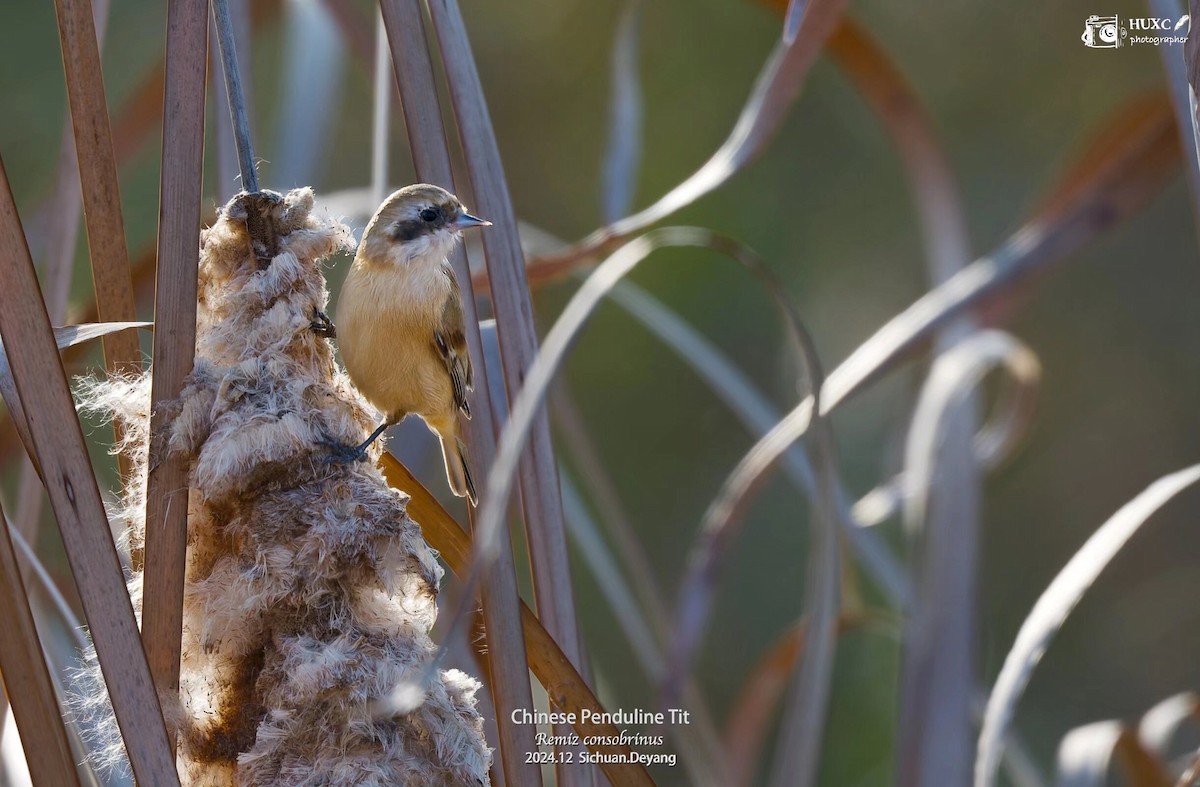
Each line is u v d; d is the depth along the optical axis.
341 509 5.82
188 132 5.81
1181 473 5.90
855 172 9.26
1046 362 9.32
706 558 6.00
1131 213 6.02
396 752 5.80
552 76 9.55
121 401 5.82
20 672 5.79
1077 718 7.98
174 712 5.80
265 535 5.81
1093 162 6.02
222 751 5.81
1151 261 9.41
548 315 8.19
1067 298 9.40
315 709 5.80
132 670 5.79
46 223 6.05
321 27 6.01
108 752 5.83
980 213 9.16
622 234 5.91
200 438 5.81
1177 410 9.20
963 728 5.96
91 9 5.83
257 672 5.81
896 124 6.06
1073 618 8.36
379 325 5.93
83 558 5.79
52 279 5.91
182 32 5.81
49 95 7.45
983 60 9.38
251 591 5.81
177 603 5.81
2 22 7.43
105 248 5.83
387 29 5.85
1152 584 8.58
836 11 5.91
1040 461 9.14
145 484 5.82
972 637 5.96
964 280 6.01
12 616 5.79
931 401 6.00
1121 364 9.34
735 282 8.93
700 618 5.99
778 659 6.02
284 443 5.81
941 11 9.40
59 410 5.79
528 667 5.83
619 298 6.00
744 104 9.23
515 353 5.86
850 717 7.00
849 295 9.10
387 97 5.90
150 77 6.01
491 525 5.78
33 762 5.79
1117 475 9.16
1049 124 9.25
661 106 9.27
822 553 5.91
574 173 9.47
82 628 5.88
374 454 5.84
